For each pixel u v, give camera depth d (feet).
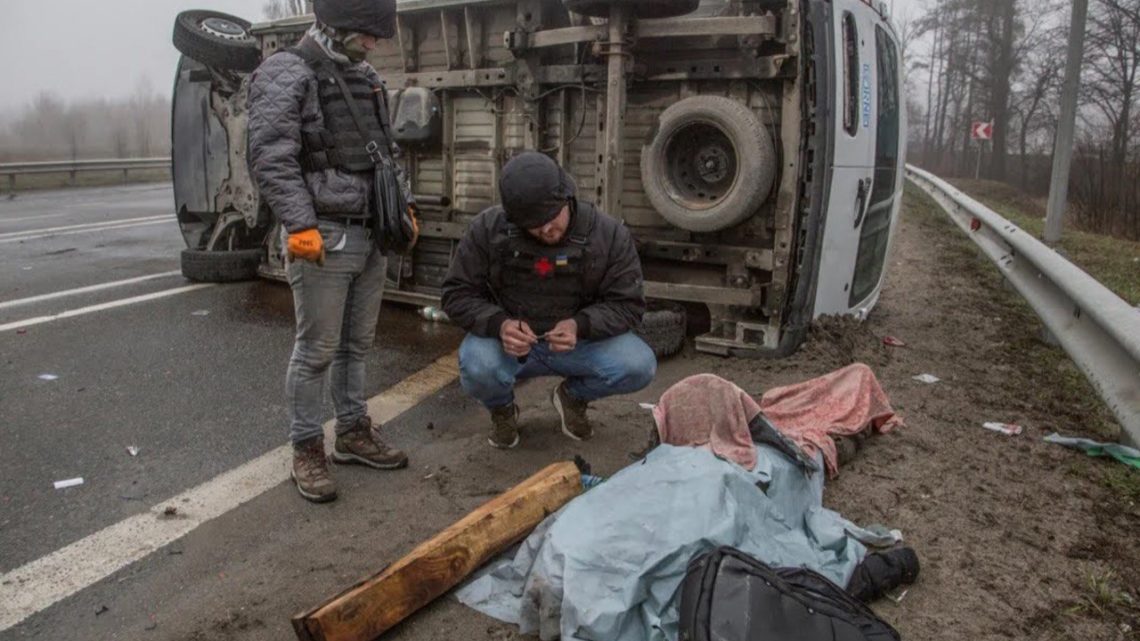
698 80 16.58
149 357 17.16
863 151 17.72
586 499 8.48
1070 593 8.80
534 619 7.94
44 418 13.80
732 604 6.73
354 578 9.12
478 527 8.83
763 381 15.49
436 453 12.60
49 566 9.35
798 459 9.97
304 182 10.14
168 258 29.07
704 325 18.33
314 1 10.36
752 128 15.70
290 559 9.50
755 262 16.48
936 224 42.83
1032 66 132.16
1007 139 143.74
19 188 62.39
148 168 74.84
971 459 12.13
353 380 11.85
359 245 10.71
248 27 24.36
